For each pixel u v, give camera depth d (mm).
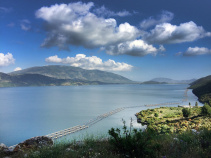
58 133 97000
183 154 6312
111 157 6625
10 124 135875
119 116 153125
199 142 7363
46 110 198625
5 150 8227
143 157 6660
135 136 7230
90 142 8734
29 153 7523
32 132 113938
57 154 7145
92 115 164625
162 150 7160
